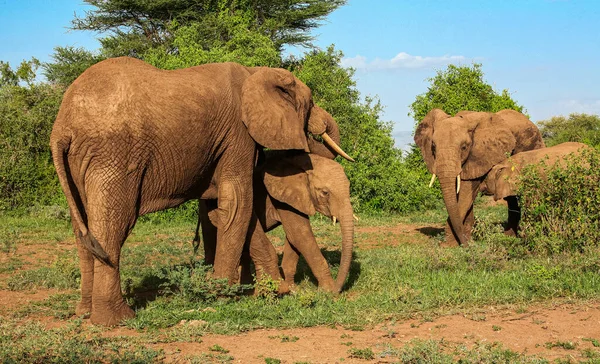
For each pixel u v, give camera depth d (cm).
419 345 622
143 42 3019
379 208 1911
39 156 2052
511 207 1360
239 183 848
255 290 859
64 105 718
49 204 1930
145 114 727
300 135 877
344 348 643
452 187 1288
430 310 770
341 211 892
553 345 642
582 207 1055
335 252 1236
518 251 1054
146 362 586
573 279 868
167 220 1777
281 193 909
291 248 946
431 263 1022
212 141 812
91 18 3061
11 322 737
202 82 805
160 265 1109
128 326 721
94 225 711
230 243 849
